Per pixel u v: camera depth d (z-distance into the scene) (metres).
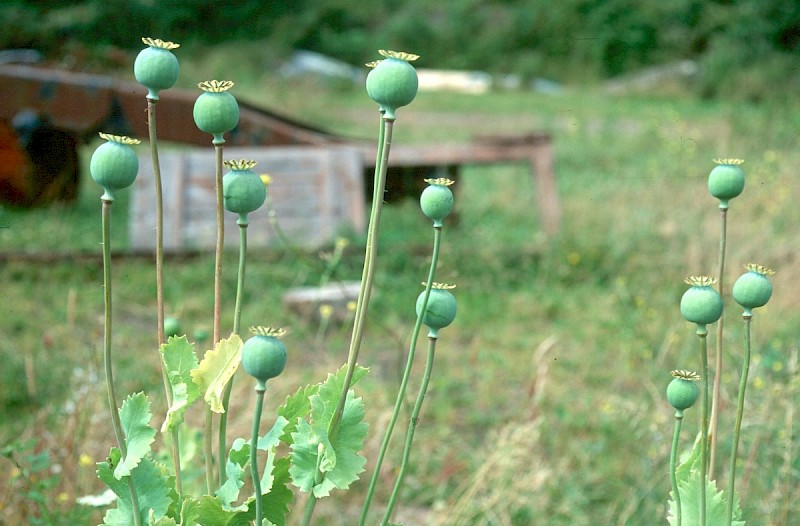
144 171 7.31
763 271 1.60
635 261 6.95
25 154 8.80
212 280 6.70
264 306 6.21
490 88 24.14
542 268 7.01
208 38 24.86
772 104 13.80
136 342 5.42
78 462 3.20
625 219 8.08
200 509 1.61
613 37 25.34
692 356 4.71
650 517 3.42
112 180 1.42
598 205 8.73
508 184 9.92
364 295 1.51
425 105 19.12
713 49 21.42
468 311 6.26
